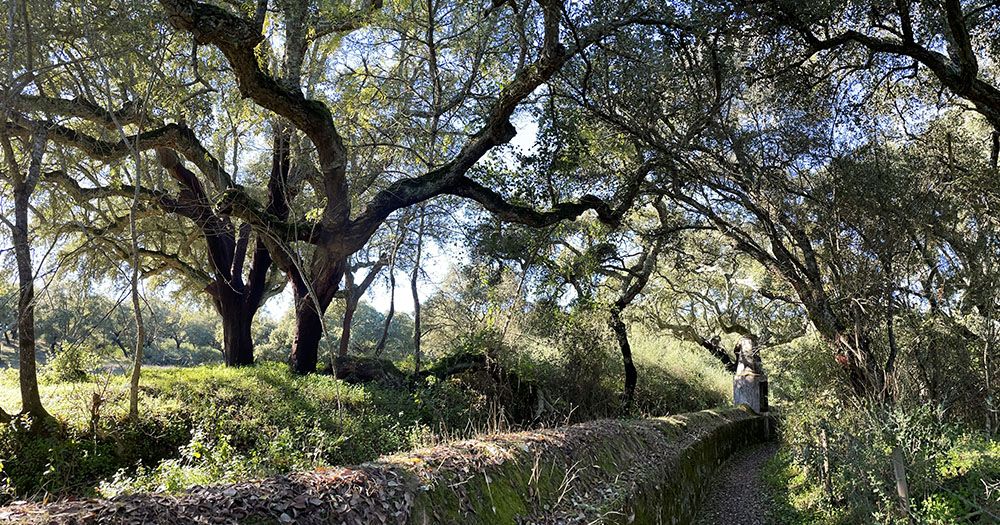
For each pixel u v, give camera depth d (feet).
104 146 41.75
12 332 36.27
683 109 45.37
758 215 46.32
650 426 38.19
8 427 32.04
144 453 35.27
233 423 39.32
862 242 39.22
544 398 61.82
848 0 37.78
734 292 80.38
